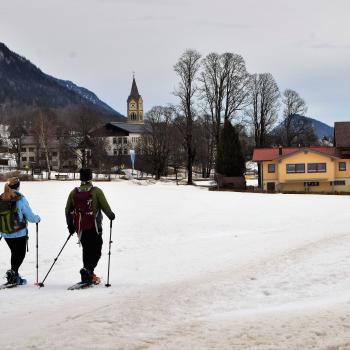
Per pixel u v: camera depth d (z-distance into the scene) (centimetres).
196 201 3806
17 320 711
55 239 1812
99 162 10250
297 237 1661
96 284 971
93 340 585
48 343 577
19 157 11412
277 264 1130
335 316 657
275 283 930
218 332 607
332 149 6225
